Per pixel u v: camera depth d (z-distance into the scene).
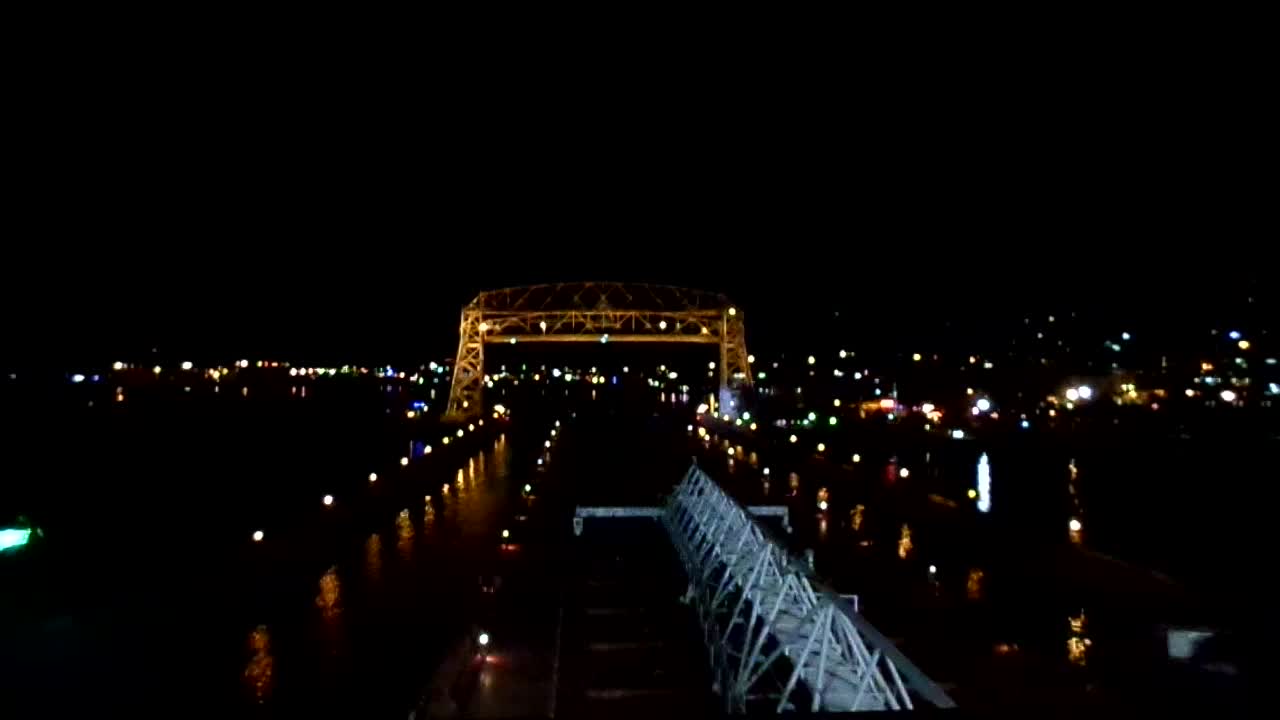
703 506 28.42
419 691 21.05
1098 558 31.45
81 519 40.56
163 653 23.58
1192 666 20.88
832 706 11.77
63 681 21.50
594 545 32.00
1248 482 48.72
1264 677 19.78
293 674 22.22
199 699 20.70
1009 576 31.86
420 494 50.47
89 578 29.88
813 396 101.12
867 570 32.59
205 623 26.19
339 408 108.81
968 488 52.31
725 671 18.02
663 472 53.31
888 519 42.91
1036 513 44.47
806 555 20.86
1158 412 69.38
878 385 99.19
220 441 72.38
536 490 46.94
